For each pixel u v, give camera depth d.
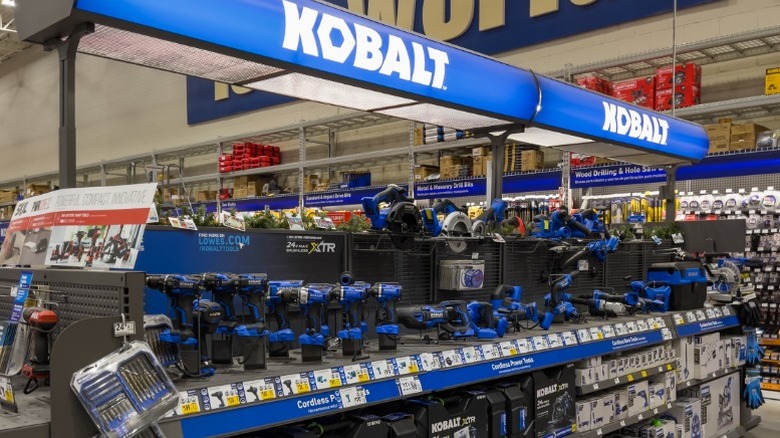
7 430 1.31
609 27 7.07
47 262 1.80
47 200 1.89
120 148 13.38
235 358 2.15
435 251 3.09
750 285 4.68
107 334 1.43
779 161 5.19
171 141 12.33
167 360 1.82
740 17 6.11
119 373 1.41
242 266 2.41
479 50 8.20
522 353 2.72
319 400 1.94
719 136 5.59
